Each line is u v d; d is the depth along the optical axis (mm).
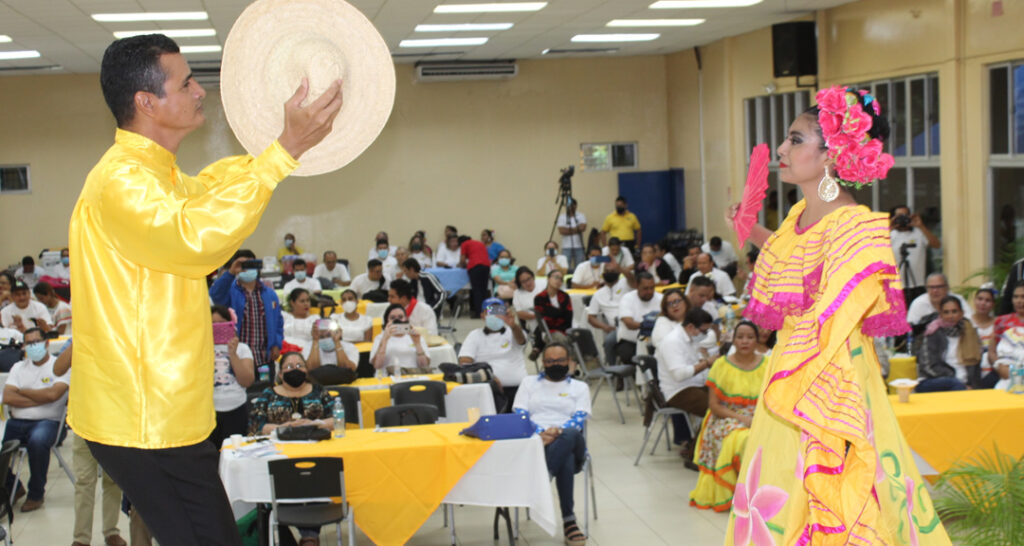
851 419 1824
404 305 9641
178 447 1527
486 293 15836
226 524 1598
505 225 19078
